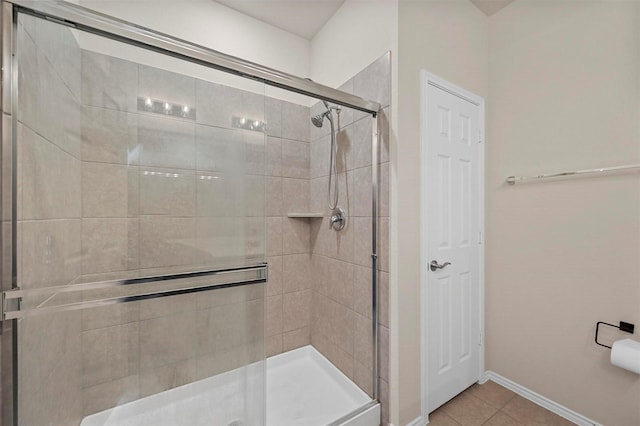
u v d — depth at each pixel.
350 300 1.72
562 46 1.55
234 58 1.18
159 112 1.20
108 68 1.15
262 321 1.32
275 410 1.56
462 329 1.75
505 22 1.82
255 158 1.30
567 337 1.53
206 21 1.77
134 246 1.21
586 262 1.45
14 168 0.79
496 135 1.87
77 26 0.88
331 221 1.89
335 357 1.86
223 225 1.26
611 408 1.36
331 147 1.88
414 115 1.48
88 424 1.16
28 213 0.85
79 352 1.14
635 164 1.28
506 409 1.61
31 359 0.85
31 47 0.84
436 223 1.60
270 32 2.02
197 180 1.24
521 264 1.74
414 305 1.48
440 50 1.60
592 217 1.43
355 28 1.70
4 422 0.78
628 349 1.22
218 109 1.23
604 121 1.39
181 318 1.23
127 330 1.19
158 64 1.15
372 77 1.55
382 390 1.49
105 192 1.18
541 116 1.64
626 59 1.32
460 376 1.74
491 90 1.90
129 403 1.19
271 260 1.98
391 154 1.44
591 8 1.44
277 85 1.31
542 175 1.60
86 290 1.08
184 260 1.24
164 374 1.22
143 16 1.57
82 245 1.16
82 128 1.15
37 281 0.89
